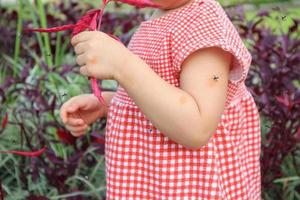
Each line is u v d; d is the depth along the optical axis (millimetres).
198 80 826
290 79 1306
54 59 1683
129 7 2256
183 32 856
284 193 1255
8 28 1839
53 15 1762
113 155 906
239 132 902
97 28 876
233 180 885
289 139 1214
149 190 890
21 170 1242
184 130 816
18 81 1363
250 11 2584
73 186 1237
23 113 1381
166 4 875
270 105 1257
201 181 870
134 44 923
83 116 1010
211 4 874
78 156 1212
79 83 1459
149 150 878
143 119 880
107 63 828
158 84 821
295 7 2994
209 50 833
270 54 1366
